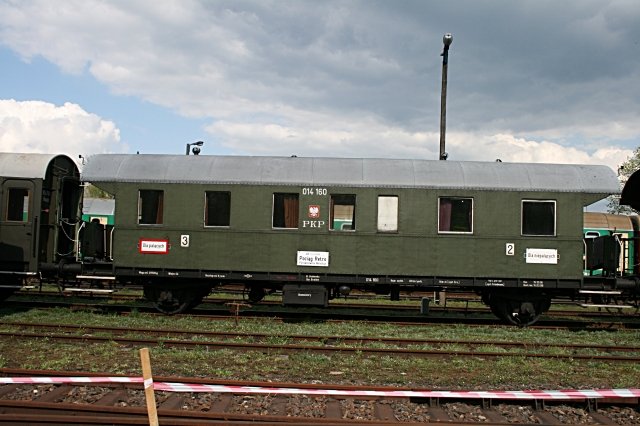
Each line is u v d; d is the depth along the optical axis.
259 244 12.79
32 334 9.97
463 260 12.58
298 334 10.80
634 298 13.16
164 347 9.57
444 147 20.25
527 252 12.58
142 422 5.79
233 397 6.68
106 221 23.92
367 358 9.14
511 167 13.04
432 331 11.86
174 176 13.00
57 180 14.28
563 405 6.69
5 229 13.27
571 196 12.66
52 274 13.67
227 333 10.70
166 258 12.92
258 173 12.95
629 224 21.78
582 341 11.09
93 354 8.98
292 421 5.89
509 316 13.05
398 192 12.68
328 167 13.02
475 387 7.50
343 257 12.66
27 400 6.57
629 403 6.64
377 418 6.16
